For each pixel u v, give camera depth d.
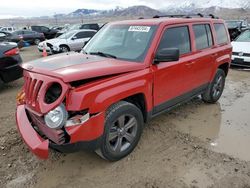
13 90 7.36
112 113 3.37
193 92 5.01
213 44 5.43
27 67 3.43
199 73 4.99
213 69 5.44
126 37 4.23
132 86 3.52
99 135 3.21
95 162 3.68
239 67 9.95
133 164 3.63
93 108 3.07
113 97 3.26
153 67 3.86
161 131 4.56
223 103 6.06
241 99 6.36
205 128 4.72
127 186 3.22
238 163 3.64
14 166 3.63
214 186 3.19
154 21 4.27
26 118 3.37
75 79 2.94
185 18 4.87
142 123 3.87
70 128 2.99
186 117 5.19
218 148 4.04
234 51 9.75
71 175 3.44
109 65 3.44
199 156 3.81
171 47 4.24
